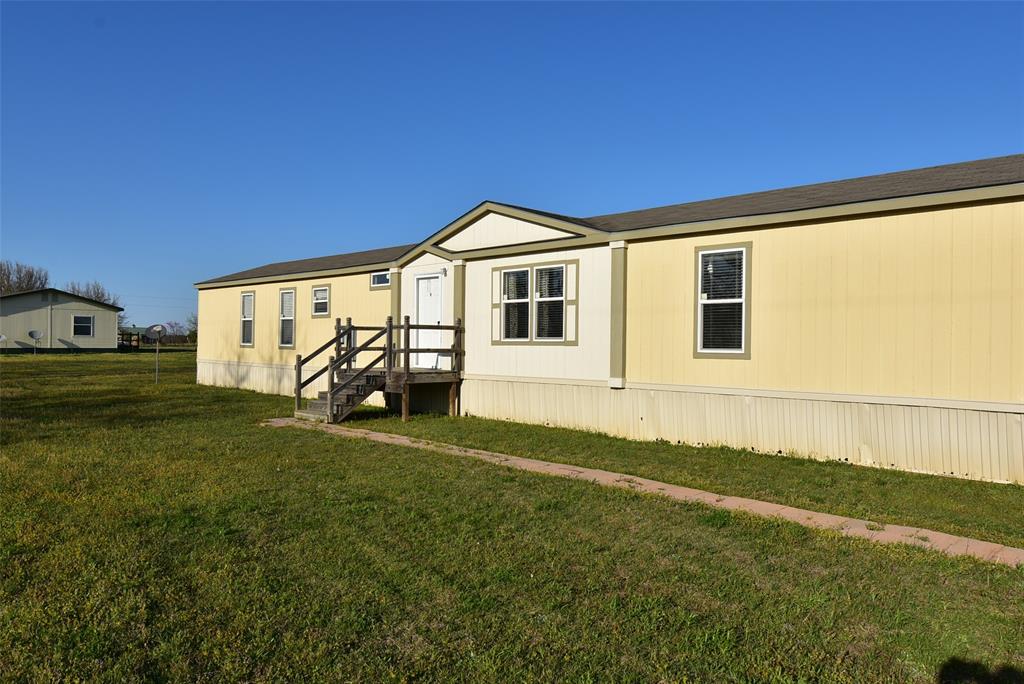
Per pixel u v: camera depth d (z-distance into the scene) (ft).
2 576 14.88
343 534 17.98
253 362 64.69
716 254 33.19
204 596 14.02
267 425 39.19
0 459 28.04
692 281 33.96
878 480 25.85
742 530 18.66
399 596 14.06
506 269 42.24
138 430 36.78
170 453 29.68
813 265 30.14
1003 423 25.59
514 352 41.78
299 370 43.27
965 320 26.37
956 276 26.55
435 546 17.11
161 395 57.57
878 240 28.43
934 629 12.63
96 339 146.92
